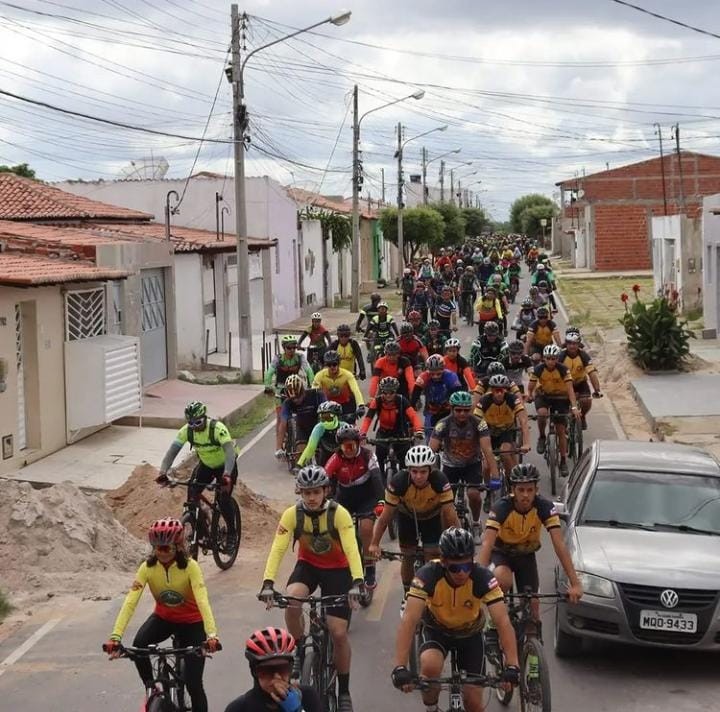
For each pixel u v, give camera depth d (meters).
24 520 11.93
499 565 8.06
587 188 70.06
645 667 9.06
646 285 55.41
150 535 6.83
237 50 25.72
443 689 7.32
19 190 29.75
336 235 51.50
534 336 19.36
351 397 14.56
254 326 37.94
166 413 21.27
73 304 19.38
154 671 7.45
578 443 15.71
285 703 5.02
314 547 7.74
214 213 37.38
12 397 16.84
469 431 11.18
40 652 9.57
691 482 10.16
